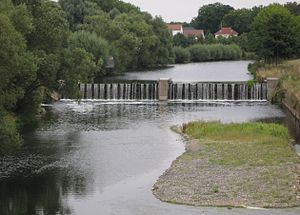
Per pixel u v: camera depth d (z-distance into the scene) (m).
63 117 87.12
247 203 43.50
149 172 53.94
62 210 42.97
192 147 63.28
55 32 78.94
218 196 45.31
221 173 51.50
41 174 53.12
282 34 141.75
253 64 154.75
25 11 68.88
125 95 109.19
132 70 162.12
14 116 75.12
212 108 97.31
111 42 153.50
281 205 42.94
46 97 97.75
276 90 103.50
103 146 65.69
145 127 78.50
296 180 48.72
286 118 85.62
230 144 63.56
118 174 53.25
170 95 108.94
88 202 44.94
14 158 59.34
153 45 169.62
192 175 51.31
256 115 88.69
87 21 159.38
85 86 108.00
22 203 44.66
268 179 49.12
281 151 59.34
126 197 46.06
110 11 188.00
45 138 70.25
